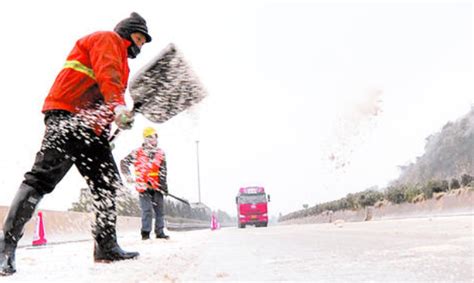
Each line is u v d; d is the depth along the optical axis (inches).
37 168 122.0
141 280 89.6
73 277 102.7
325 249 135.2
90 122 126.0
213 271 97.9
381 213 751.7
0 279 105.6
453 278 70.5
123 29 133.5
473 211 481.4
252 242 211.0
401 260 95.1
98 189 135.0
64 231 361.4
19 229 117.2
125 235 460.1
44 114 125.9
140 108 125.0
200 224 1414.9
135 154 239.5
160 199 300.8
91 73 125.4
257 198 1257.4
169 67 123.2
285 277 82.0
